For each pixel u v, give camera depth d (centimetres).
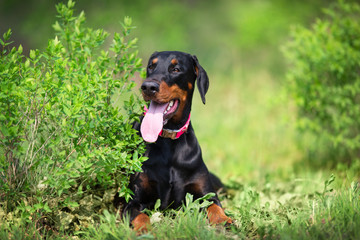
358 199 502
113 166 445
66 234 460
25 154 462
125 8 1725
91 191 517
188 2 2275
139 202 525
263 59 1975
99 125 447
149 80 504
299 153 995
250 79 1766
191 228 433
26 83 424
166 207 541
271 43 1872
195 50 2148
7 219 451
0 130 416
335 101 780
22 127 424
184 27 2034
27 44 1623
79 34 501
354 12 891
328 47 777
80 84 433
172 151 535
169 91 516
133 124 571
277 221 473
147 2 1847
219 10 2261
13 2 1816
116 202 540
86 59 507
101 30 499
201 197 524
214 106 1473
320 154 919
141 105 485
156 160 529
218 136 1143
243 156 975
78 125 425
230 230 469
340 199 504
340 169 788
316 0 1730
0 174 460
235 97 1560
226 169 891
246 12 1881
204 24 2241
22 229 441
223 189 684
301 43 820
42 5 1639
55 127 462
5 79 422
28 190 450
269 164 934
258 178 811
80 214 490
